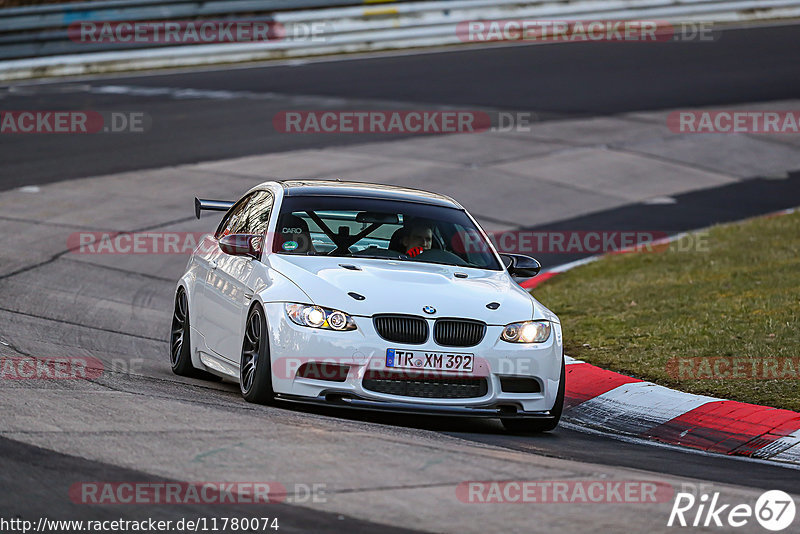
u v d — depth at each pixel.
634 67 105.31
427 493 18.30
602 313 42.44
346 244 28.72
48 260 48.56
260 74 100.69
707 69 104.69
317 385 25.23
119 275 47.53
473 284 27.62
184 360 31.64
